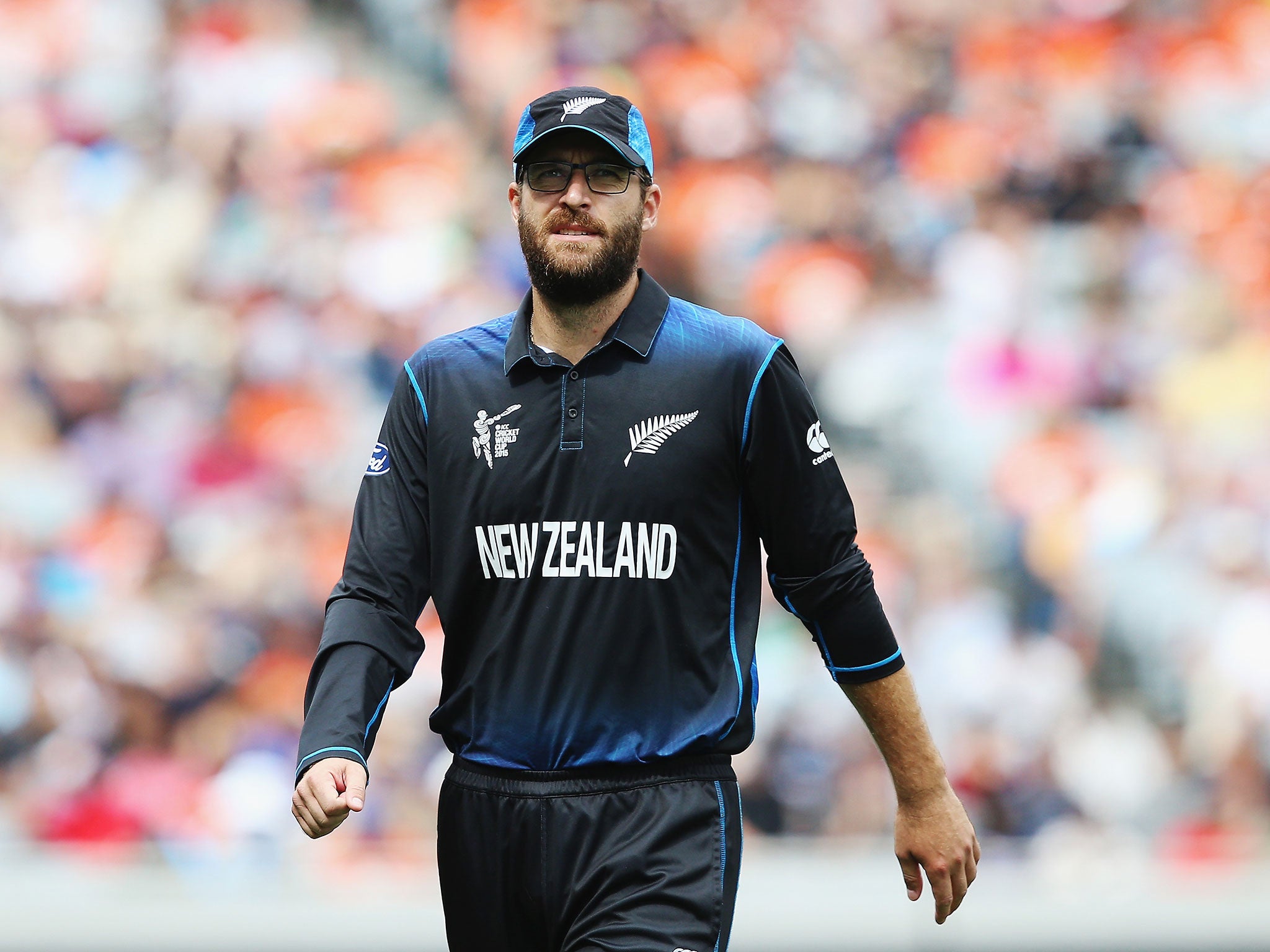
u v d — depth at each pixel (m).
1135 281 39.59
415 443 9.15
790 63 43.69
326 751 8.30
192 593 29.34
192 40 42.94
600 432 8.80
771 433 8.90
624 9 44.41
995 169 42.06
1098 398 36.59
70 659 27.70
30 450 32.31
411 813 25.42
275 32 43.69
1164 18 46.50
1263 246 41.28
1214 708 30.06
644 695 8.75
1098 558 32.56
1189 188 42.56
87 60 42.09
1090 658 31.11
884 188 41.19
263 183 39.59
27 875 22.03
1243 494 33.75
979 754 28.09
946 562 31.30
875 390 36.06
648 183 9.10
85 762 26.88
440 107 43.34
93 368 34.16
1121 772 28.28
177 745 27.39
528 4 44.44
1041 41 45.34
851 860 23.25
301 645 29.20
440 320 36.06
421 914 21.33
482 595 8.92
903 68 44.31
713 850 8.73
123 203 38.50
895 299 38.22
